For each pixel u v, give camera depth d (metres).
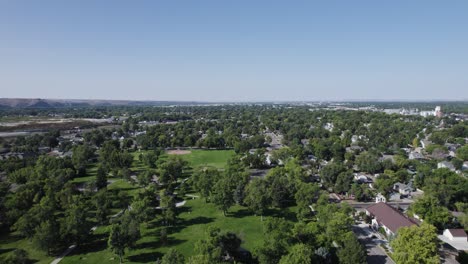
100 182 123.12
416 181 121.69
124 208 103.19
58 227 79.94
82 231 79.81
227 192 99.69
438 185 106.44
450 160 159.88
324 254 64.69
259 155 165.88
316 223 73.31
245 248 75.56
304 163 160.25
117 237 71.00
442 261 68.50
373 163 143.62
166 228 90.12
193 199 115.38
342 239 67.12
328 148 175.50
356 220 92.00
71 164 150.75
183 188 121.38
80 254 76.62
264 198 95.56
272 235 66.06
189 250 76.19
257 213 96.94
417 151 193.38
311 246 65.06
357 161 152.00
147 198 97.56
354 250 61.97
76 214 82.00
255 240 80.31
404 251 63.12
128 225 76.44
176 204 110.44
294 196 108.12
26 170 134.88
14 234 89.44
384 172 134.50
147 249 77.75
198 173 127.38
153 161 161.38
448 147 194.12
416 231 63.56
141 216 87.12
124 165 156.75
